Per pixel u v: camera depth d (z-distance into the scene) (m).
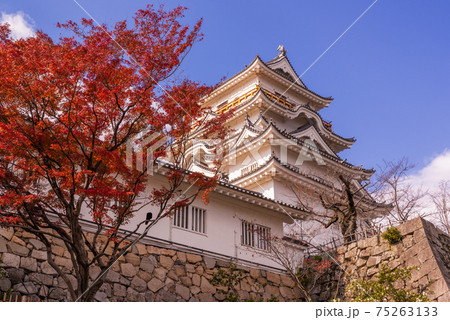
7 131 11.30
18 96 11.90
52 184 12.34
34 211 13.00
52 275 15.66
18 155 12.14
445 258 19.42
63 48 12.18
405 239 20.06
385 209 29.25
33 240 15.71
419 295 15.91
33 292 14.98
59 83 11.81
